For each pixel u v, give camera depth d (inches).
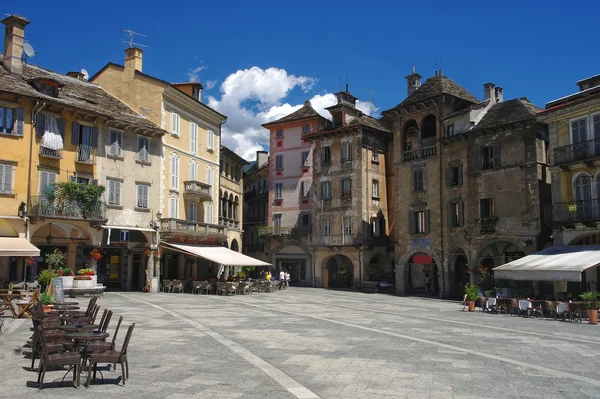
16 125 1237.7
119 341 605.3
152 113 1627.7
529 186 1366.9
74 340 430.9
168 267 1731.1
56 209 1262.3
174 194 1683.1
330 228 2036.2
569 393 391.9
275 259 2285.9
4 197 1202.0
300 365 479.5
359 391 388.2
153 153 1594.5
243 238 2738.7
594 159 1147.9
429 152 1672.0
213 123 1942.7
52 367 447.8
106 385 395.5
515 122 1384.1
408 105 1721.2
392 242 2041.1
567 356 552.7
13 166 1224.2
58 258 1171.9
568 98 1280.8
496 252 1494.8
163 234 1582.2
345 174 2012.8
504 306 1062.4
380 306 1203.2
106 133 1450.5
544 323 884.6
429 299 1512.1
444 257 1592.0
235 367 465.4
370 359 514.6
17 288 1075.9
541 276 1031.0
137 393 372.8
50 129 1302.9
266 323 802.8
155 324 761.6
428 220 1652.3
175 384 400.5
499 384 417.4
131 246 1567.4
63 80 1507.1
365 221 1948.8
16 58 1312.7
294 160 2290.8
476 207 1488.7
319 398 366.9
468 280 1594.5
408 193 1724.9
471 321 897.5
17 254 1079.6
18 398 357.1
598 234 1205.1
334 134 2058.3
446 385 411.2
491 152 1480.1
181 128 1740.9
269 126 2368.4
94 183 1396.4
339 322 836.0
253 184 2765.7
